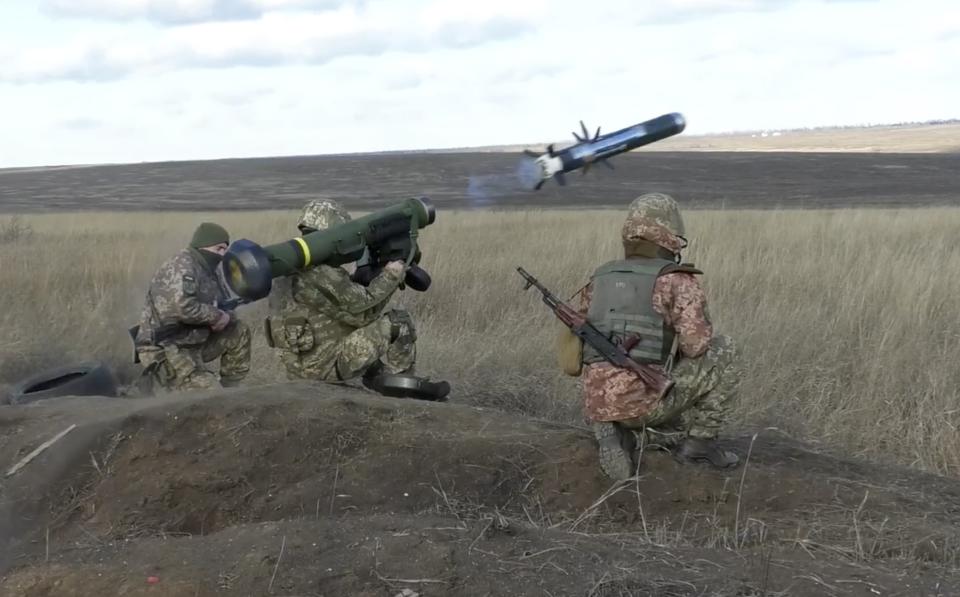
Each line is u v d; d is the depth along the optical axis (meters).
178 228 18.80
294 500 4.24
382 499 4.25
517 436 4.67
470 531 3.47
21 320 8.49
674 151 100.75
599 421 4.25
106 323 8.59
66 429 4.71
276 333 5.64
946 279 8.32
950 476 5.32
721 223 14.06
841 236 11.94
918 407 5.93
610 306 4.20
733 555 3.45
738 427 5.82
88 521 4.22
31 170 105.25
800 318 7.53
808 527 3.89
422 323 8.29
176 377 5.92
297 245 5.07
